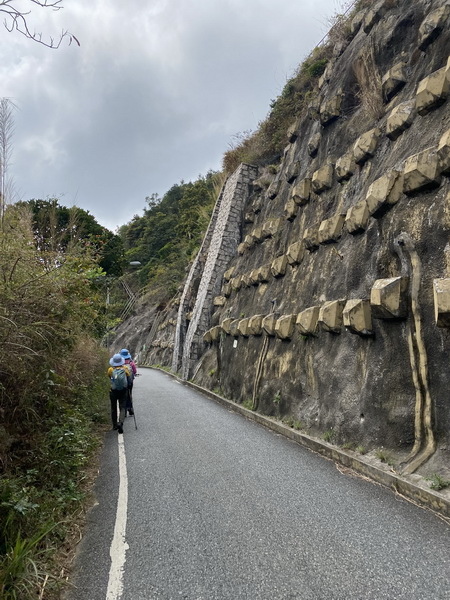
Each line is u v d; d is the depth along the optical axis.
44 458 4.94
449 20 7.50
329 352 7.80
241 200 19.81
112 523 4.34
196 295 24.03
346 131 10.73
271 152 19.12
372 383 6.26
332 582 3.14
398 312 5.79
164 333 34.19
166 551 3.70
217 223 22.53
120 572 3.40
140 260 62.16
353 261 7.74
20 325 4.72
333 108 11.34
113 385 8.69
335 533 3.91
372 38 10.15
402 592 2.99
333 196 10.10
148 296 48.94
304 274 10.18
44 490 4.54
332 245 9.02
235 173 21.23
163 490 5.21
